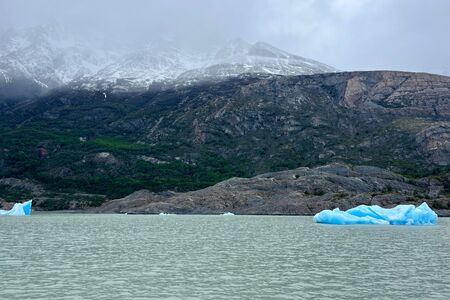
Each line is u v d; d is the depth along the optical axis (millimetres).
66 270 51938
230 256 63188
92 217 173000
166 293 41469
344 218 133000
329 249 71188
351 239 86312
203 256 63094
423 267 54750
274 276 48969
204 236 91625
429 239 86688
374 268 53938
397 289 43250
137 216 181125
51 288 43156
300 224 129500
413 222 131625
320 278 48094
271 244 77625
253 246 74688
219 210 199000
